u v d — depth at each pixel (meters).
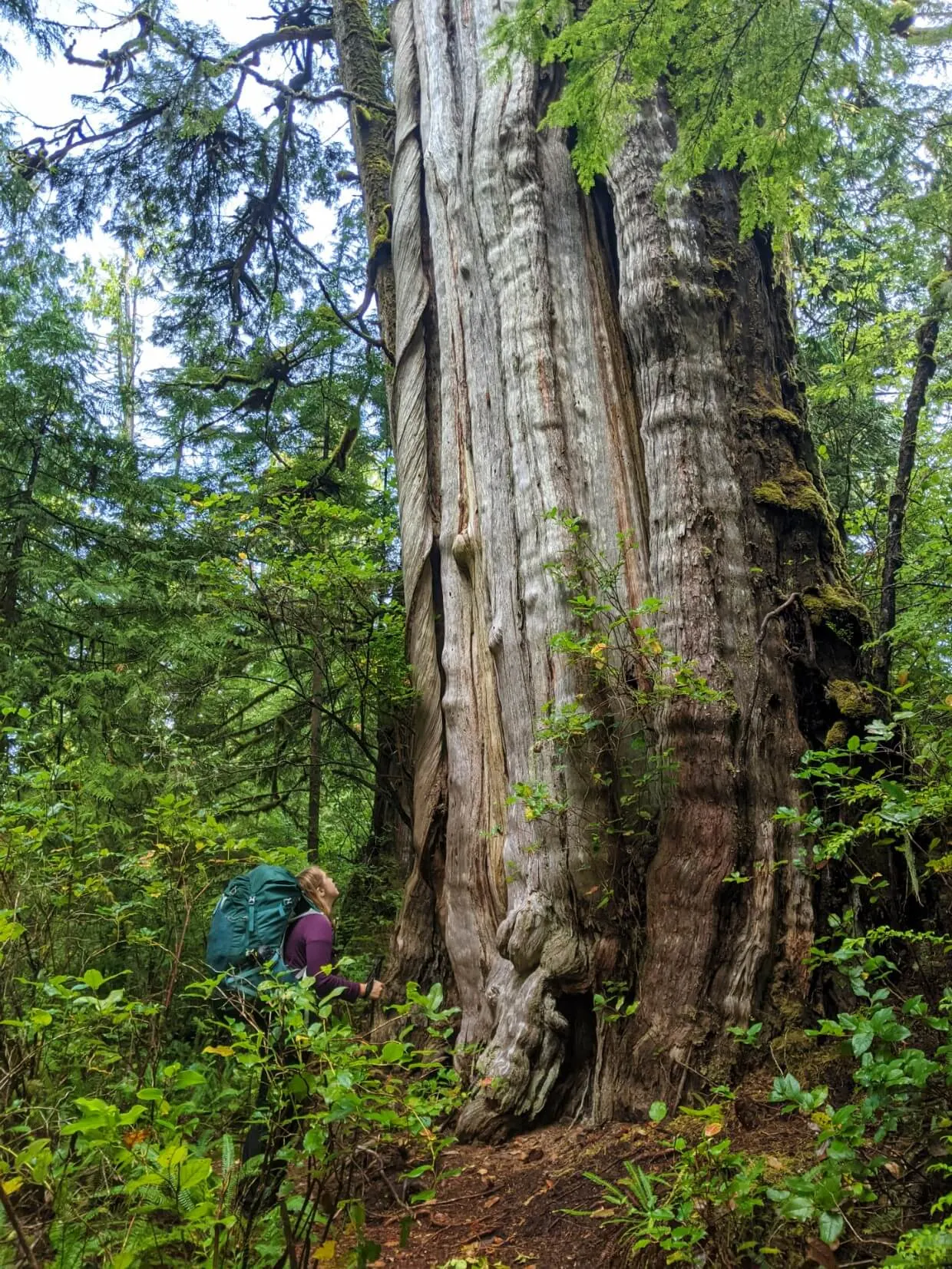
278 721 8.55
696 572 4.80
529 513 5.46
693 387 5.14
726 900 4.24
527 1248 3.20
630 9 3.62
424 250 7.34
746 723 4.53
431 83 7.30
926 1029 3.68
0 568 8.26
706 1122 3.61
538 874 4.78
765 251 5.72
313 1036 2.53
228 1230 2.62
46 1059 3.43
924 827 3.97
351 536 7.72
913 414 6.14
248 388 11.72
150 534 9.16
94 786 6.64
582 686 4.93
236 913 3.71
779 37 3.62
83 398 9.00
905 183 5.17
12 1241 2.64
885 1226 2.67
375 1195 3.69
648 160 5.52
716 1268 2.66
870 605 7.09
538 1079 4.30
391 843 7.37
